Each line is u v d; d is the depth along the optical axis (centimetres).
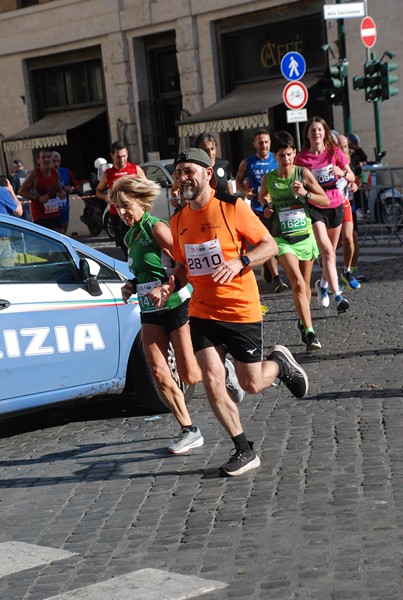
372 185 2209
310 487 671
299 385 780
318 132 1316
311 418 855
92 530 645
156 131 3838
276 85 3400
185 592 520
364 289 1591
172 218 714
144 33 3747
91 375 912
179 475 742
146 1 3691
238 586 524
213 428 867
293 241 1147
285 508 637
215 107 3488
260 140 1541
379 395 910
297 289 1140
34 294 881
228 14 3491
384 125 3141
